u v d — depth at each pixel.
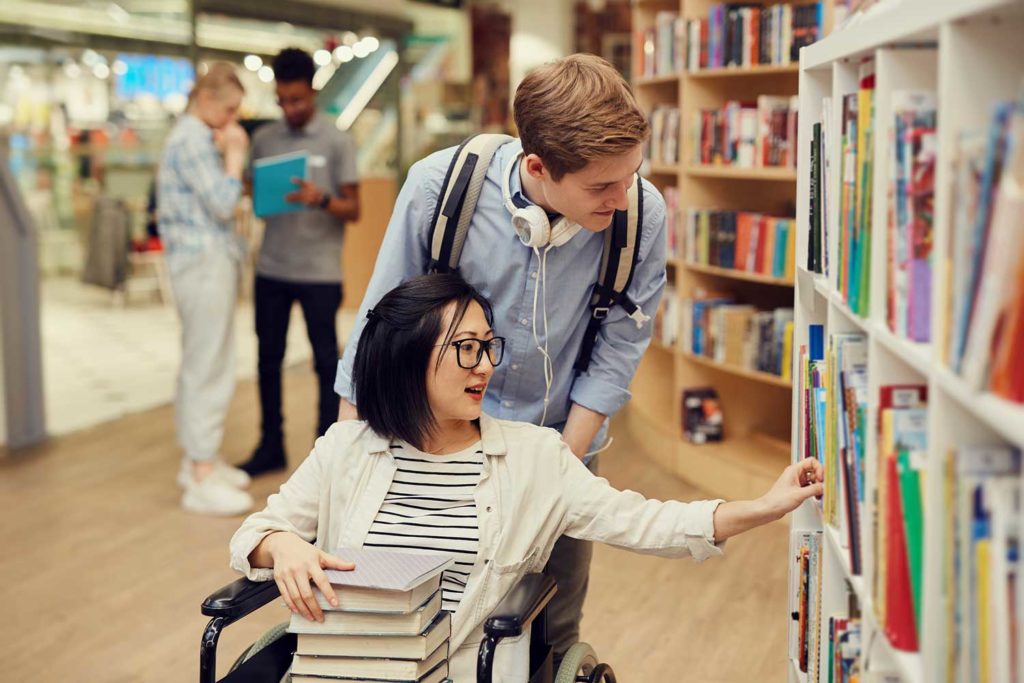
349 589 1.78
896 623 1.30
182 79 7.51
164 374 7.44
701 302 5.18
